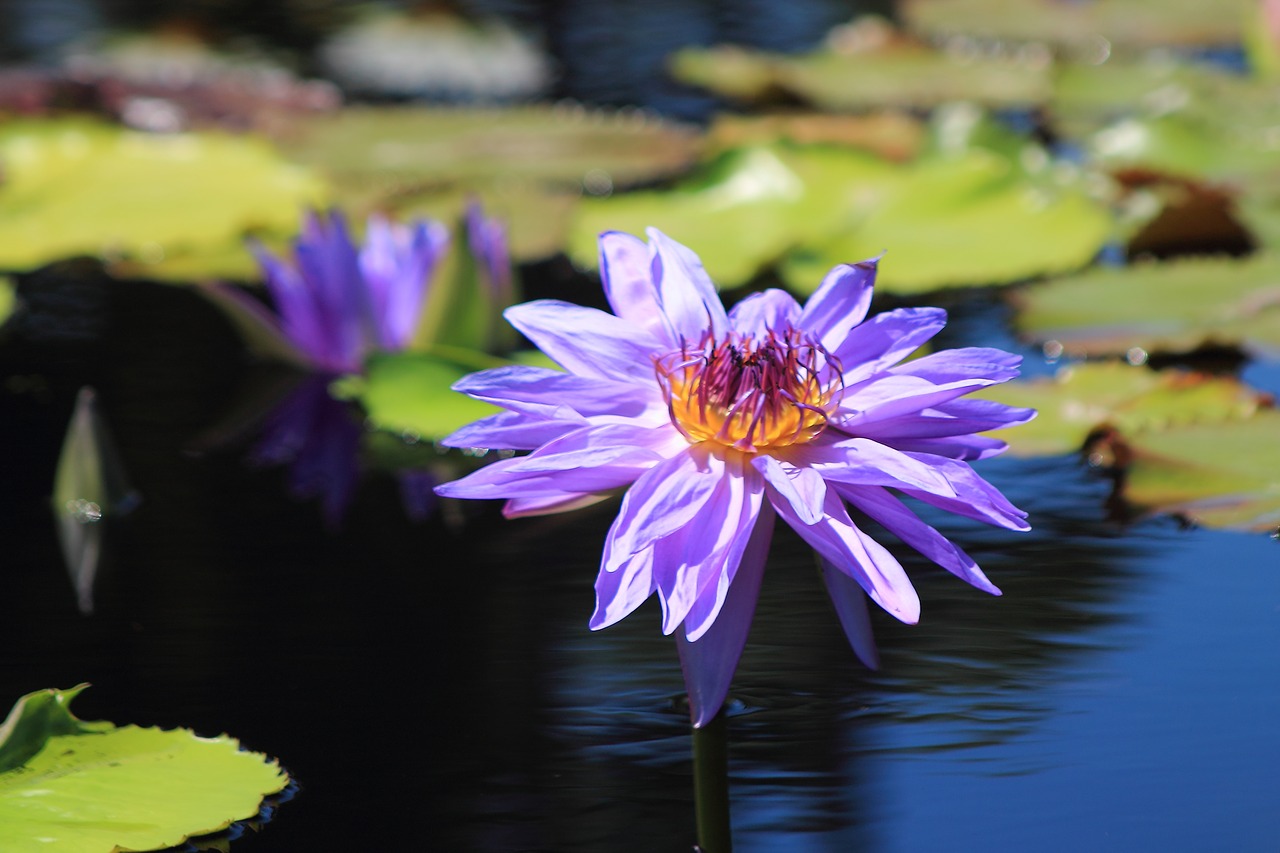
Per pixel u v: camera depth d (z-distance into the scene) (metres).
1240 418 2.47
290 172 3.65
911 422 2.29
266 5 6.06
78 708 2.30
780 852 2.22
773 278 3.04
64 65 4.79
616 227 3.28
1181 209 2.98
